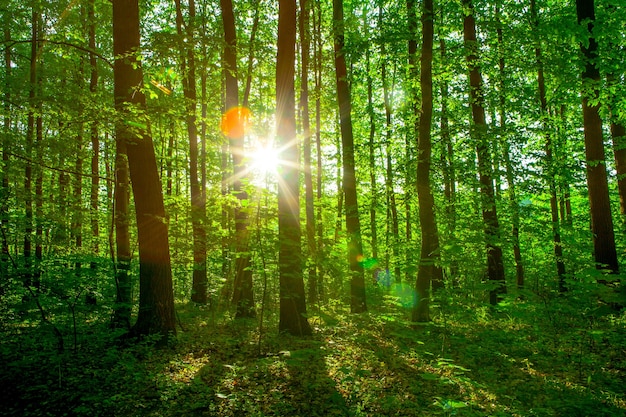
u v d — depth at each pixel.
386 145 16.61
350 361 6.89
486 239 9.51
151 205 8.03
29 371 6.15
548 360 7.09
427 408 5.18
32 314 7.15
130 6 7.94
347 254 11.28
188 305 12.62
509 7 13.30
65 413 5.00
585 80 8.88
